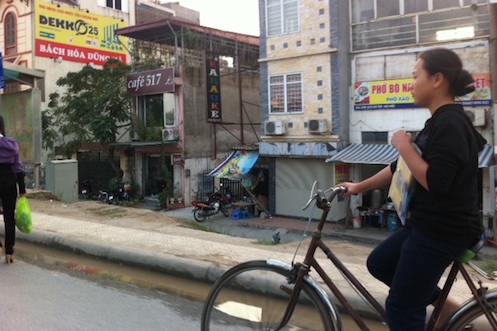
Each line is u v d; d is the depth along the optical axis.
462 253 2.25
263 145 17.94
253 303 2.79
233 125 23.22
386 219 15.37
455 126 2.09
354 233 14.88
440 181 2.05
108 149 22.72
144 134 21.78
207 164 22.02
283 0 17.05
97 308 4.03
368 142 15.77
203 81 21.72
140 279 4.90
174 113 21.20
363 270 4.34
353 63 15.84
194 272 4.71
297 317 2.67
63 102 24.09
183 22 20.62
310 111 16.72
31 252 6.08
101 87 22.38
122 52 29.33
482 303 2.30
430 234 2.19
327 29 16.05
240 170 18.58
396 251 2.49
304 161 17.22
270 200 18.27
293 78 17.08
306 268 2.61
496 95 12.94
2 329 3.56
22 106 12.33
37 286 4.62
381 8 15.27
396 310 2.31
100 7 28.23
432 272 2.21
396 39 15.05
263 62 17.78
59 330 3.56
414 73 2.31
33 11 24.97
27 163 12.30
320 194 2.60
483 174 13.16
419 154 2.15
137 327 3.63
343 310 3.61
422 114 14.56
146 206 21.53
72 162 11.31
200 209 18.17
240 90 23.08
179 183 21.30
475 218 2.21
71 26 26.73
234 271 2.82
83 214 8.43
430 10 14.30
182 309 4.02
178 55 20.97
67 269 5.26
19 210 5.49
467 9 13.65
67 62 26.61
